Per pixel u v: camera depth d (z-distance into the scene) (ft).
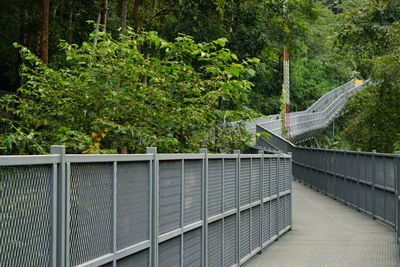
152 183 19.03
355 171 61.00
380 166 51.21
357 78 229.04
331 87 266.77
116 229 16.31
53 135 31.30
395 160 44.52
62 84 32.42
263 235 36.24
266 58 128.88
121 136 31.96
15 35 87.40
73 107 32.45
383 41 90.07
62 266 13.21
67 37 85.66
